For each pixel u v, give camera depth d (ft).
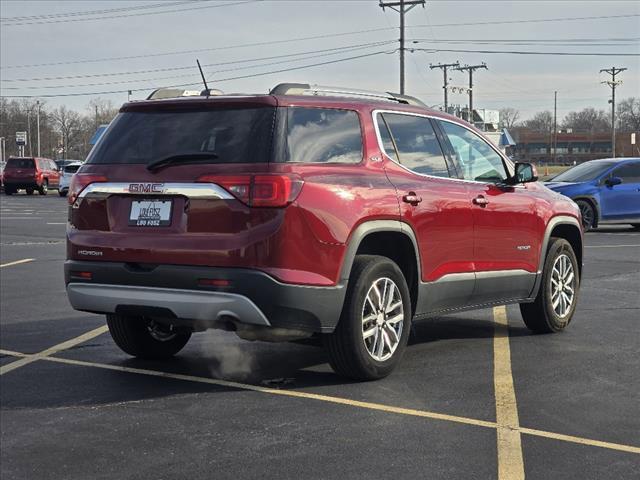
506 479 12.89
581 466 13.47
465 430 15.33
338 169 18.06
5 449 14.42
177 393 18.03
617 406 16.96
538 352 22.22
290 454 14.03
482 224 21.76
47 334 24.97
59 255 47.06
